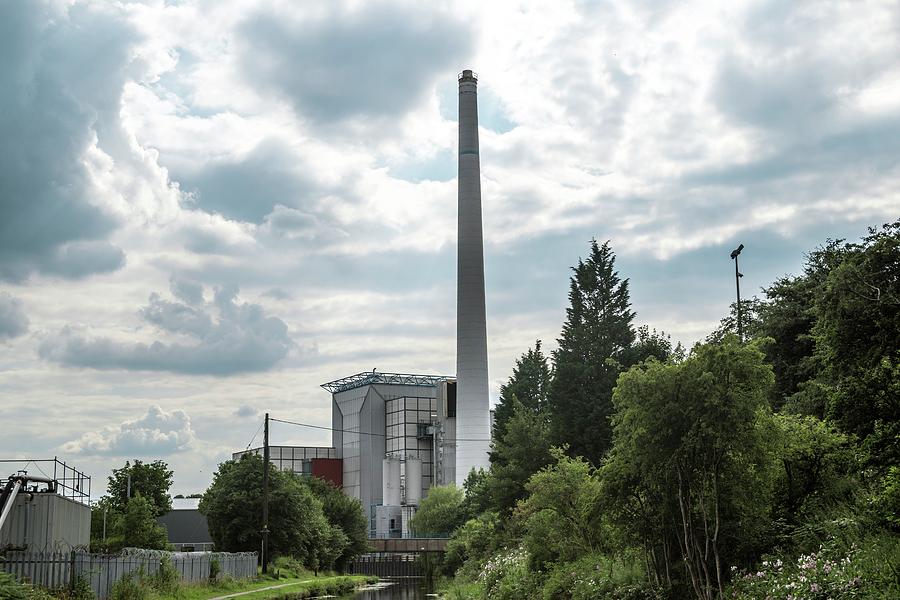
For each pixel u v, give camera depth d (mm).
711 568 29656
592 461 76688
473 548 81312
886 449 26656
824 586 23578
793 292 50000
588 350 81625
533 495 47750
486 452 142250
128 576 49156
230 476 100438
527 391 106500
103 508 90062
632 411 28828
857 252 26938
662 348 80688
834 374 28094
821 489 30625
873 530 26625
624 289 85250
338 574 115500
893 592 21734
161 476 107312
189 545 111938
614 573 35938
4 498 38750
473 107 145000
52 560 40781
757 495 28688
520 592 46438
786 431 30031
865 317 26109
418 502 184125
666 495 29219
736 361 27844
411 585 107688
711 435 27484
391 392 199750
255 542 98062
